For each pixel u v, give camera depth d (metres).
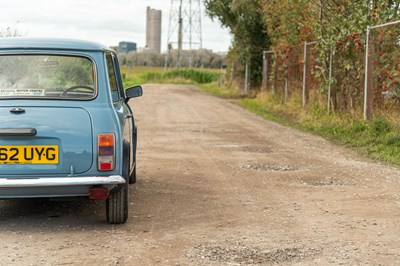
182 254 6.76
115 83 9.14
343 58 21.14
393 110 17.58
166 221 8.24
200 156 14.44
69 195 7.52
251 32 42.88
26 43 8.06
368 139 16.52
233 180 11.34
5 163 7.44
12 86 7.84
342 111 21.27
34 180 7.34
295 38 29.59
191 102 36.59
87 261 6.50
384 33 17.94
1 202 9.38
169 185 10.80
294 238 7.40
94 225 8.02
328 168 12.77
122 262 6.48
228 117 26.11
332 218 8.41
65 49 8.02
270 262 6.47
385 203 9.36
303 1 26.06
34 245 7.10
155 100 38.41
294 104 27.36
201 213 8.72
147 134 19.06
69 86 7.88
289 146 16.53
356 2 20.42
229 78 56.25
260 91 39.53
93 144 7.57
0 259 6.56
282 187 10.67
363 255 6.72
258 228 7.89
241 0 41.69
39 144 7.48
